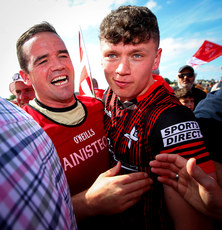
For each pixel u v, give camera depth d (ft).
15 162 1.02
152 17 2.78
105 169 3.98
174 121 2.47
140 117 2.91
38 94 3.78
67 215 1.39
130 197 2.60
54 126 3.51
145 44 2.68
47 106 3.75
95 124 4.00
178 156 2.26
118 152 3.35
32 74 3.60
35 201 1.00
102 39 2.99
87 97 4.59
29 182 1.04
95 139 3.91
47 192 1.18
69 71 3.81
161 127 2.55
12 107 1.65
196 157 2.35
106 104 4.16
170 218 2.77
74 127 3.68
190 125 2.46
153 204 3.07
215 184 1.83
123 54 2.75
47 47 3.46
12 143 1.11
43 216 1.02
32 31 3.52
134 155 3.02
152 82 3.31
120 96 3.10
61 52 3.63
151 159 2.92
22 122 1.53
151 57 2.84
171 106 2.68
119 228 3.51
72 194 3.49
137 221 3.18
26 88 7.37
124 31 2.57
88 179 3.72
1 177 0.87
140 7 2.86
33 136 1.55
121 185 2.60
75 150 3.60
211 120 3.89
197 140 2.41
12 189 0.89
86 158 3.70
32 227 0.90
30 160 1.18
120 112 3.41
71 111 3.83
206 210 2.03
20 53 3.65
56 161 1.83
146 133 2.75
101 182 2.79
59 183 1.57
